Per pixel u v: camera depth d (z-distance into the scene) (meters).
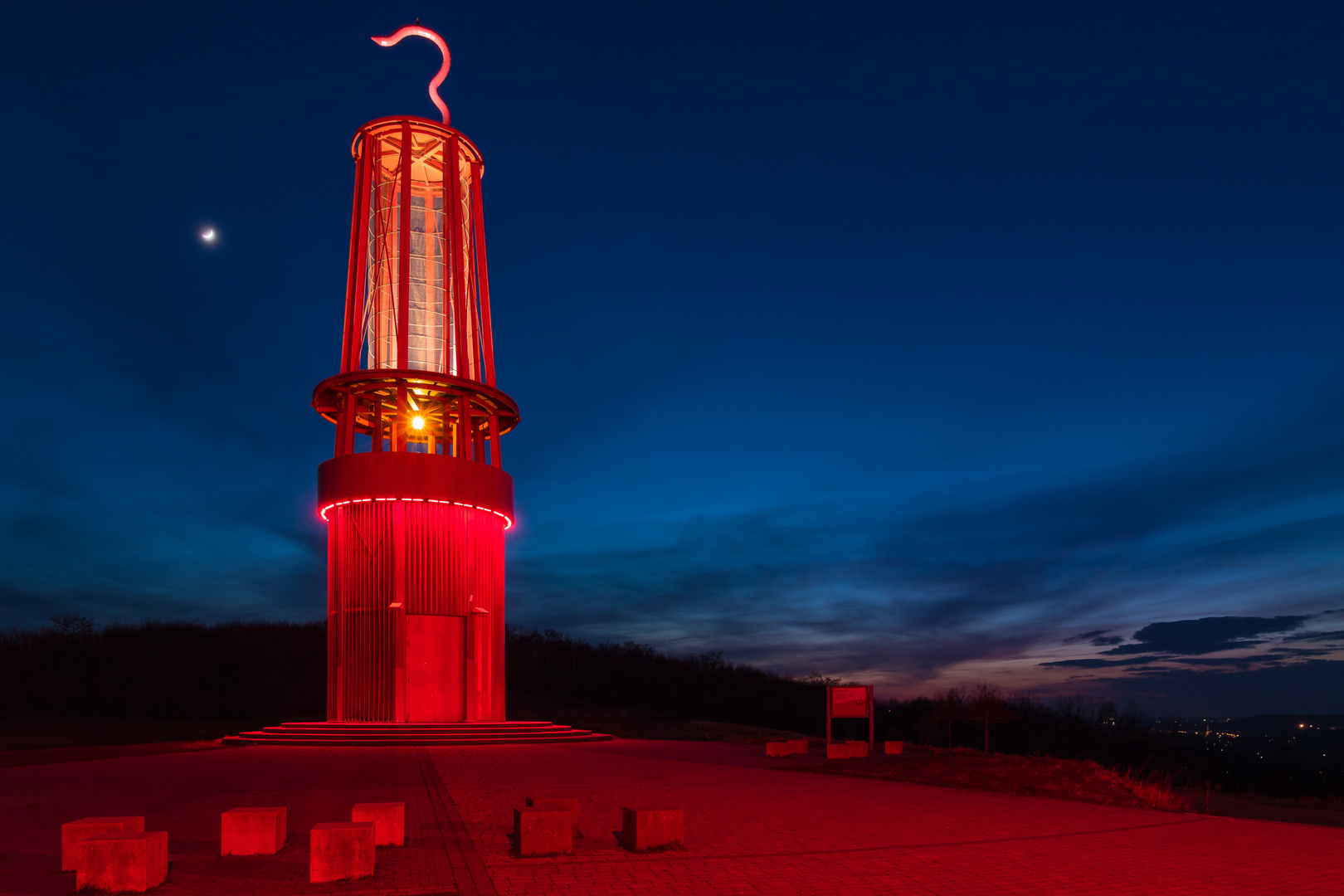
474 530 28.70
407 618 27.17
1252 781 50.50
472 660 27.86
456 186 31.81
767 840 10.26
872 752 24.28
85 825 8.32
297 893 7.48
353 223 31.64
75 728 41.47
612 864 8.80
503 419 32.50
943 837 10.66
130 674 51.56
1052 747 59.97
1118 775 17.95
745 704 66.44
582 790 14.73
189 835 10.17
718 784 15.86
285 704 53.53
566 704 58.62
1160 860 9.45
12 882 7.81
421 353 30.78
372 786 14.93
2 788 14.73
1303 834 11.23
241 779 16.09
